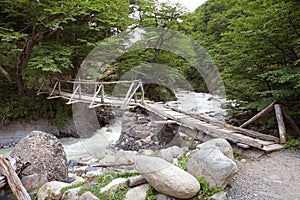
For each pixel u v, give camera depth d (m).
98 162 3.79
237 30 5.02
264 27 4.09
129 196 2.34
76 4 7.55
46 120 8.42
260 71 4.73
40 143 3.20
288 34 4.08
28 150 3.12
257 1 4.67
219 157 2.53
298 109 4.37
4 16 8.00
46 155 3.11
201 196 2.34
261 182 2.72
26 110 8.26
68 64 7.76
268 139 3.96
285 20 3.95
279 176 2.86
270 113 4.70
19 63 8.02
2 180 2.62
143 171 2.42
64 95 7.70
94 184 2.61
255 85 4.97
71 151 5.63
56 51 7.58
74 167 3.90
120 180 2.52
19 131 7.91
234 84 5.28
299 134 4.08
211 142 3.21
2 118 7.87
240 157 3.53
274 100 4.32
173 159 3.13
